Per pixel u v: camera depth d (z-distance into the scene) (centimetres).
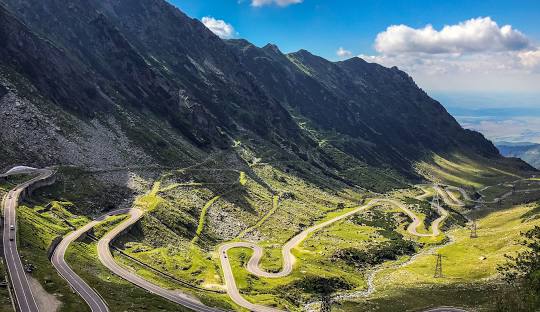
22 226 18325
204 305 17188
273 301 19388
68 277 15950
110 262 19188
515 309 14838
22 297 13425
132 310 14412
